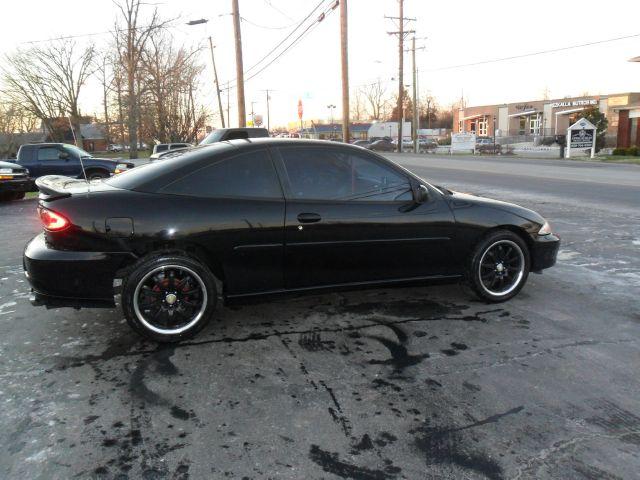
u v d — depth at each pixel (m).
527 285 5.19
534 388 3.13
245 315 4.35
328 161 4.08
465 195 4.67
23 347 3.72
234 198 3.78
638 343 3.78
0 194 12.64
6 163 12.85
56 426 2.74
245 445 2.58
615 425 2.75
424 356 3.57
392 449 2.55
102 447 2.56
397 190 4.25
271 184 3.90
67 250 3.54
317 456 2.50
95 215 3.51
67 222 3.50
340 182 4.08
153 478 2.34
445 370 3.36
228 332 3.99
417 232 4.23
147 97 39.50
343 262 4.07
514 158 31.83
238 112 25.09
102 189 3.71
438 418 2.81
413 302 4.66
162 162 3.94
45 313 4.41
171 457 2.49
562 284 5.23
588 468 2.41
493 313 4.39
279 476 2.36
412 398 3.02
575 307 4.54
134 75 38.91
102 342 3.81
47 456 2.49
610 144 37.75
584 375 3.29
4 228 8.79
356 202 4.08
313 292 4.09
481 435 2.66
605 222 8.82
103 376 3.29
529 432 2.68
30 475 2.36
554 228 8.28
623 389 3.12
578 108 48.94
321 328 4.07
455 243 4.38
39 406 2.93
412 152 48.16
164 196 3.66
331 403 2.96
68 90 46.94
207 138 15.50
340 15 21.34
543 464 2.43
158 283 3.67
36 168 14.18
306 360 3.51
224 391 3.10
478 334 3.94
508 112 60.16
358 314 4.37
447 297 4.80
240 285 3.86
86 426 2.74
